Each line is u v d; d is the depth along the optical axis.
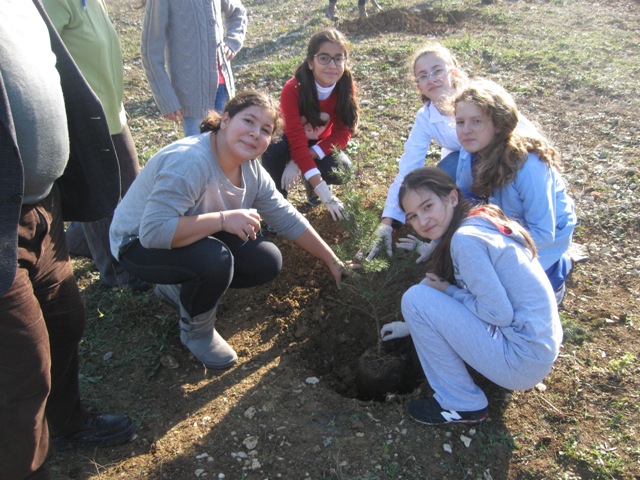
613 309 1.94
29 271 1.18
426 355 1.52
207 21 2.27
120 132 1.92
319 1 6.08
